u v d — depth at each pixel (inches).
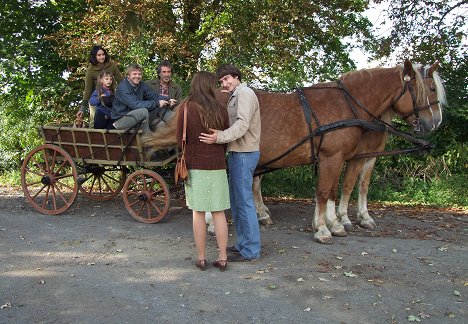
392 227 285.7
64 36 486.3
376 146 271.1
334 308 167.8
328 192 242.8
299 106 239.6
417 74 245.3
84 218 287.3
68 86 489.1
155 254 220.1
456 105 432.8
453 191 411.8
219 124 189.0
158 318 158.1
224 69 208.7
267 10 467.5
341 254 225.3
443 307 171.5
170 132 253.0
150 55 462.6
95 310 163.3
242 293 177.8
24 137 469.1
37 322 154.8
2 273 195.2
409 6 484.7
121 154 273.0
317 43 532.1
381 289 185.2
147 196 270.2
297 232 265.3
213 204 191.6
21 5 511.2
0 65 482.9
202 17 499.2
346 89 244.1
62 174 328.8
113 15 450.9
